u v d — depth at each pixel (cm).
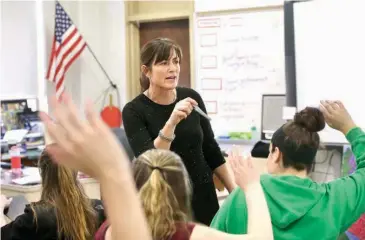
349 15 300
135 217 55
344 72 304
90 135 51
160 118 207
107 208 54
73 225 169
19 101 443
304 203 150
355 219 158
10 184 314
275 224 149
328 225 149
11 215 255
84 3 535
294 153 156
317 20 314
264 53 449
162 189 115
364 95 296
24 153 420
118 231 54
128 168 55
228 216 147
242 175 129
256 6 449
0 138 420
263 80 451
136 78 534
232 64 466
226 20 466
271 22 443
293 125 160
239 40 461
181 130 203
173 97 211
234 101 467
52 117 50
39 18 503
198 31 482
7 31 477
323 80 314
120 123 533
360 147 169
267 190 152
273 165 162
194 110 209
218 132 475
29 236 171
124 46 530
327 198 154
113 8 533
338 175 271
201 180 209
